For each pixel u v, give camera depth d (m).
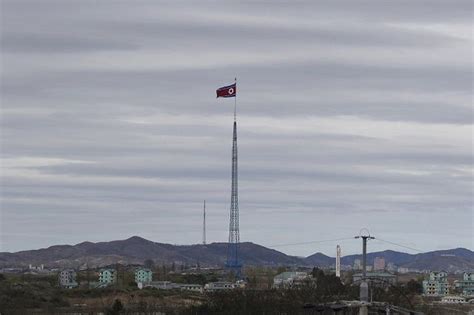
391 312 147.25
